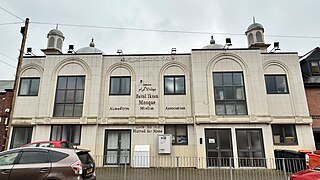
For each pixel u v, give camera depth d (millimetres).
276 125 16219
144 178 11422
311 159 11469
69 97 16750
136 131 16188
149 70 17297
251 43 20750
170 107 16484
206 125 15570
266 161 14547
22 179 7027
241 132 15422
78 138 16062
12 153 7520
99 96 16641
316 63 18359
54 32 21391
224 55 16891
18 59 12836
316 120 16547
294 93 16547
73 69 17266
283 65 17125
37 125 16234
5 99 17375
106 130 16312
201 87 16266
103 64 17516
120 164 15617
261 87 16109
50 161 7273
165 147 15484
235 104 16000
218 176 11930
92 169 7949
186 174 12469
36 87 17406
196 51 17000
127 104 16656
